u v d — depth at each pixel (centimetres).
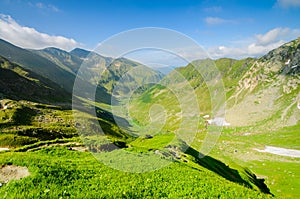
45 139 7869
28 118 10381
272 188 7350
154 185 2091
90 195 1584
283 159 12025
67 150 3228
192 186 2286
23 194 1380
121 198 1683
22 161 1955
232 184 2967
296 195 6681
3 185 1550
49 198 1412
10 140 6719
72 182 1770
